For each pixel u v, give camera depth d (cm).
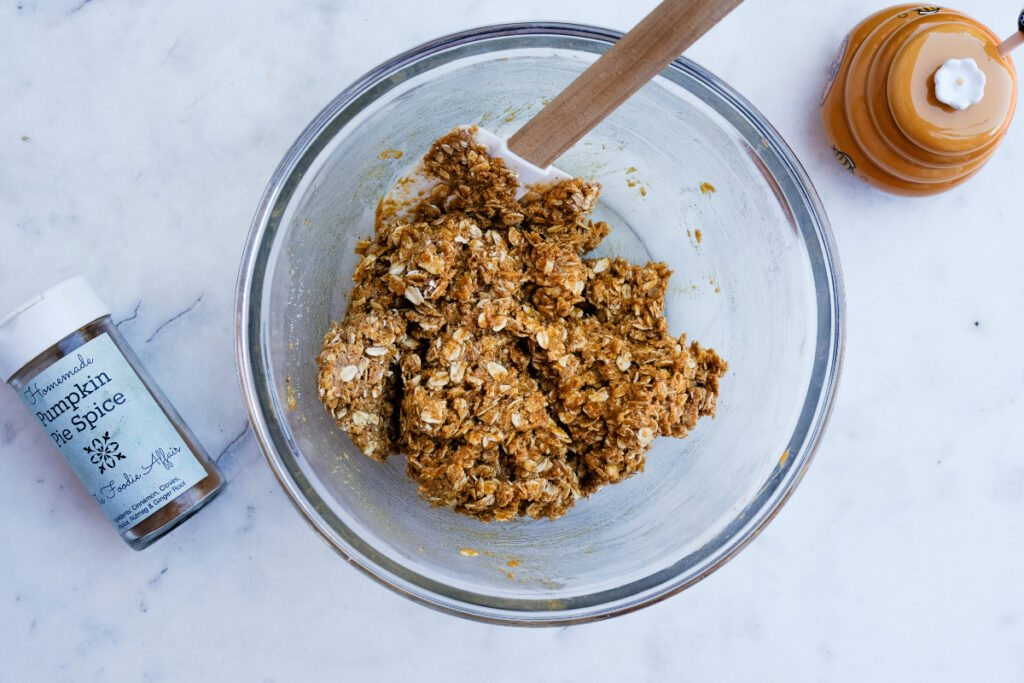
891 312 52
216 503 51
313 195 47
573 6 51
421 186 47
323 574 51
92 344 47
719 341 50
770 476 48
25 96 50
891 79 47
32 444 51
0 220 50
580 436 45
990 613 53
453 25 51
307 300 47
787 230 48
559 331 46
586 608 48
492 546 49
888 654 53
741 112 47
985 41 47
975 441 53
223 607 51
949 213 52
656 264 49
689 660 52
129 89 50
